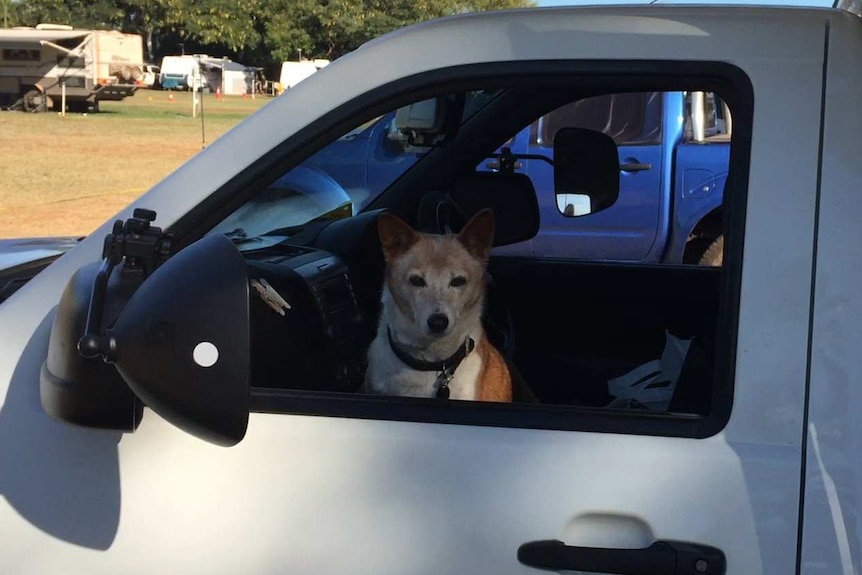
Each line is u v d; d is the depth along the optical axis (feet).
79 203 45.93
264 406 5.08
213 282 4.21
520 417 4.96
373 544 4.85
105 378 4.68
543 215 14.26
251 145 5.35
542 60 5.11
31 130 88.48
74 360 4.65
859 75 4.82
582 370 9.70
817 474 4.63
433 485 4.86
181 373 4.12
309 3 193.57
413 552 4.83
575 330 10.14
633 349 10.03
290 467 4.97
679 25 5.02
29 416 5.23
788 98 4.85
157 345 4.12
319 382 7.22
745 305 4.79
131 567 5.00
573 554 4.71
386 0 89.20
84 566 5.04
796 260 4.76
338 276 8.07
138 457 5.06
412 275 8.30
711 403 4.90
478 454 4.87
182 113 119.55
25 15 223.10
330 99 5.30
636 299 10.05
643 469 4.75
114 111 122.31
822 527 4.58
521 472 4.82
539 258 10.53
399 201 10.34
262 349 6.28
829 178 4.78
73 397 4.68
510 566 4.76
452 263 8.47
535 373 9.68
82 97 118.32
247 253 8.16
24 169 59.06
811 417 4.68
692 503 4.68
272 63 210.79
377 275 9.49
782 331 4.74
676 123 21.75
